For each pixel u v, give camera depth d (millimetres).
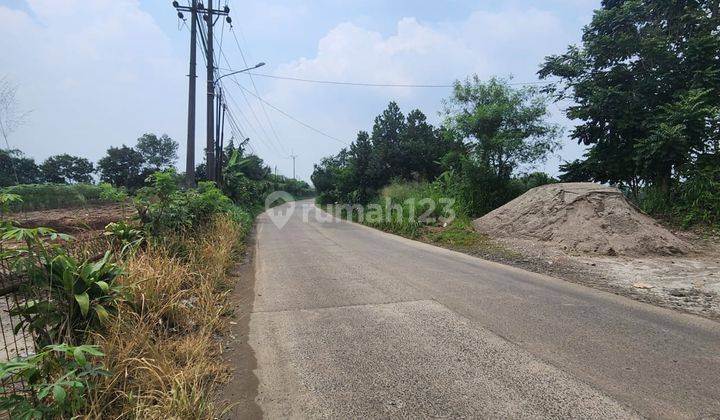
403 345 3918
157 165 41656
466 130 17281
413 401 2924
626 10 13961
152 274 4430
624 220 9828
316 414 2787
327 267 7746
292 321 4648
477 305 5184
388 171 23953
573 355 3668
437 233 12852
